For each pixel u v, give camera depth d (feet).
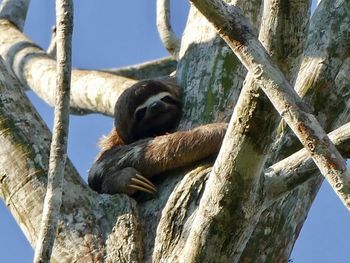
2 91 40.47
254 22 46.91
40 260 29.48
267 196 34.01
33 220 37.52
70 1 33.19
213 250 33.91
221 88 45.14
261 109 31.17
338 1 43.80
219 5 29.81
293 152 39.40
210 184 33.50
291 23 29.89
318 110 41.01
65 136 32.07
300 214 39.29
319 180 40.27
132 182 43.60
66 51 32.76
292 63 30.48
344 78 41.73
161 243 37.09
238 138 32.09
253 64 29.50
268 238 37.99
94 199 38.99
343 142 34.06
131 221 38.22
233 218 33.47
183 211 37.78
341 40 42.42
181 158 43.01
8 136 39.40
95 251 36.76
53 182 31.30
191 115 45.60
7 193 38.63
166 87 50.52
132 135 53.67
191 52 47.70
